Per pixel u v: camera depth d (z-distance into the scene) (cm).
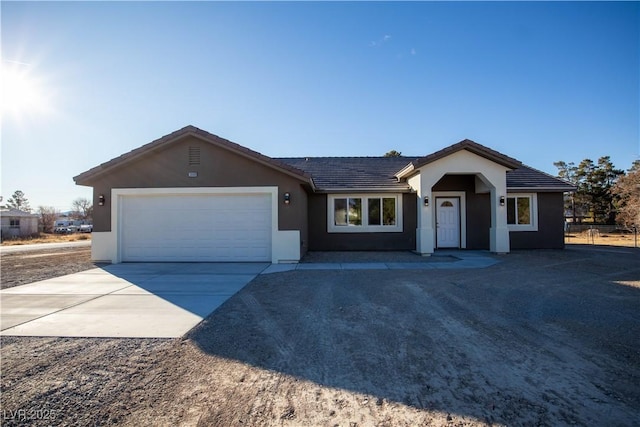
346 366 398
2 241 2998
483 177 1448
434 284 852
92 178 1269
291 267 1135
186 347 458
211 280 921
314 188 1478
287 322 562
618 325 538
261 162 1224
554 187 1605
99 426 287
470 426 283
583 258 1321
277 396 333
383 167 1895
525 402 318
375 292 769
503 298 711
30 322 564
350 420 293
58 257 1526
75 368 396
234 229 1259
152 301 701
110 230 1267
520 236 1633
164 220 1271
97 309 642
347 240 1620
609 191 4150
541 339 479
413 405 315
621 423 286
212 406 316
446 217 1662
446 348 449
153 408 313
